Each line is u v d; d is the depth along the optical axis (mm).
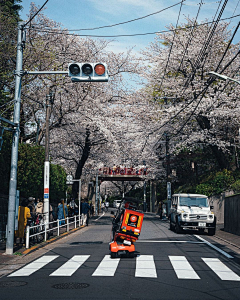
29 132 28172
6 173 17078
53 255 12133
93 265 10094
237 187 27938
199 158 38156
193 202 20469
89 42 28719
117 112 30828
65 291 7145
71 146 34312
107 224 28656
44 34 25578
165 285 7672
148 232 20281
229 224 21000
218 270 9414
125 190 80312
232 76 29281
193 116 29922
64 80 24484
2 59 19750
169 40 31531
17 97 12820
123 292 7047
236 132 31859
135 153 37906
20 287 7562
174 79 30891
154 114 31906
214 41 28781
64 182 30719
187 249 13312
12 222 12242
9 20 20547
